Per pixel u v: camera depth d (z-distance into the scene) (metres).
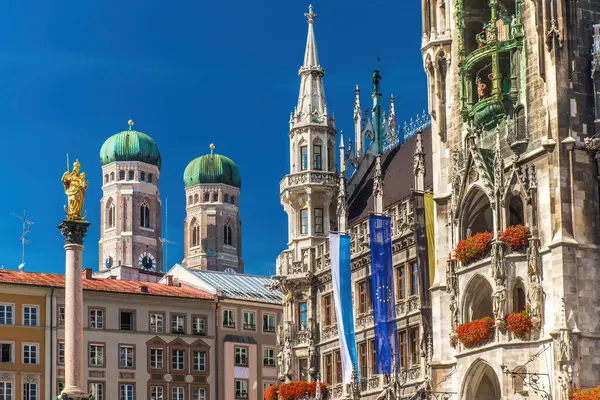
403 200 81.38
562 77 64.19
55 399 71.31
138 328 119.75
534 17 65.94
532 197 64.69
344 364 82.25
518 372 62.78
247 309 127.06
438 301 72.62
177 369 120.88
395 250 81.94
